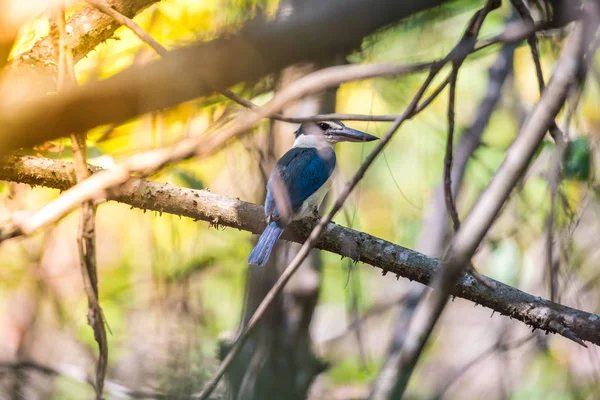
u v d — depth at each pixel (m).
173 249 10.20
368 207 13.99
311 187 10.28
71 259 13.44
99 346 5.05
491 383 16.48
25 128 2.71
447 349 17.39
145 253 13.18
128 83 2.72
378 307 15.14
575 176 9.48
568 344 13.39
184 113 9.06
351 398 12.30
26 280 12.47
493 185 4.16
